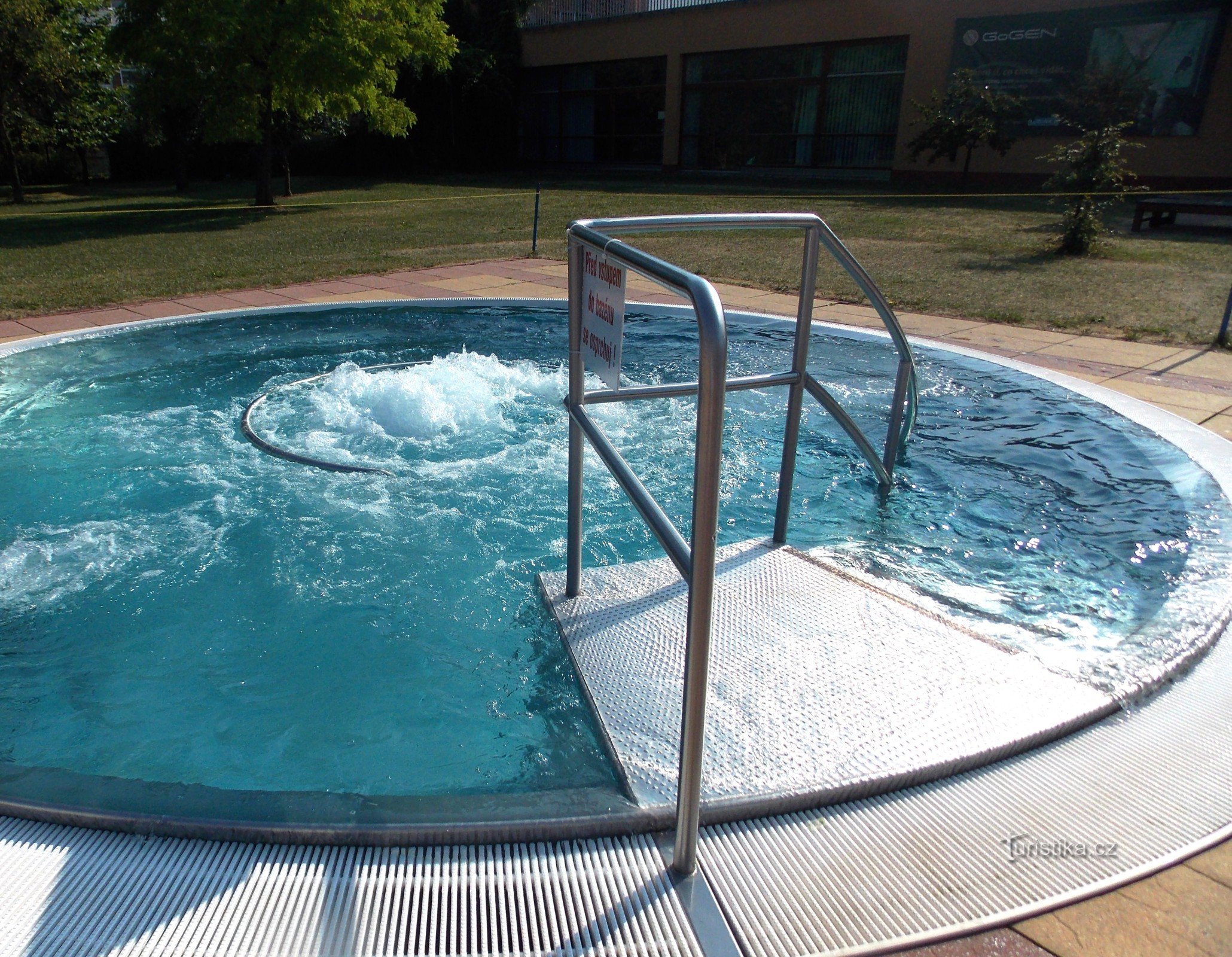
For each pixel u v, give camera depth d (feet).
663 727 6.09
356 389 14.56
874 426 13.41
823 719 6.10
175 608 8.32
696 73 73.92
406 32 51.72
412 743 6.40
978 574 8.80
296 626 8.02
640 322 20.79
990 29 56.34
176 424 13.41
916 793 5.44
